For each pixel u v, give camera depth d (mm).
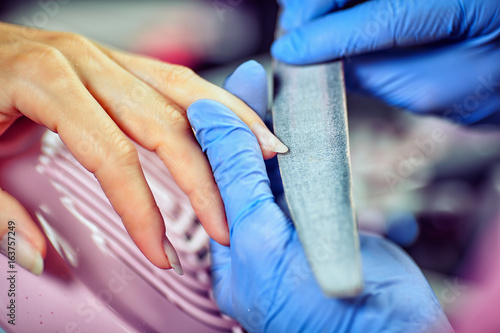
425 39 393
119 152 342
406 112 422
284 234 340
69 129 344
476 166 389
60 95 348
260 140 354
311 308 334
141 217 343
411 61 408
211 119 352
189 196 354
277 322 340
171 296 358
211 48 432
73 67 365
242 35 433
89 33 427
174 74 375
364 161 395
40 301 342
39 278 345
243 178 346
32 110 350
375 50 394
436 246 382
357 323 332
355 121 413
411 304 334
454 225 382
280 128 361
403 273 344
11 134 377
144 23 430
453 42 403
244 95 367
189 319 355
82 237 360
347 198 334
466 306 360
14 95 351
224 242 353
